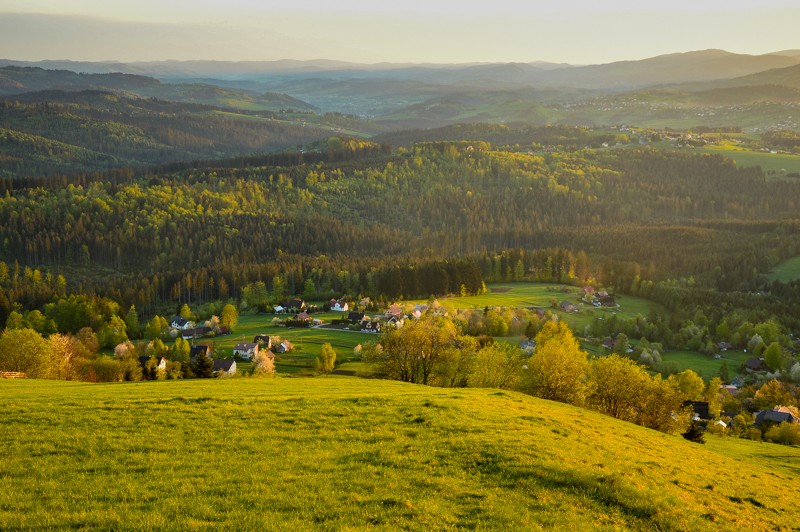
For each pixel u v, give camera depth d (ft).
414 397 142.41
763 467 150.71
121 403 124.98
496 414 128.16
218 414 118.42
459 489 83.97
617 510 82.94
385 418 119.65
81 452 93.40
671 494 91.91
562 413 151.33
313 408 125.90
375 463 93.15
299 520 70.95
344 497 79.10
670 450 136.56
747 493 105.70
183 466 88.53
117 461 89.76
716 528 81.87
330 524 70.38
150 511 71.72
